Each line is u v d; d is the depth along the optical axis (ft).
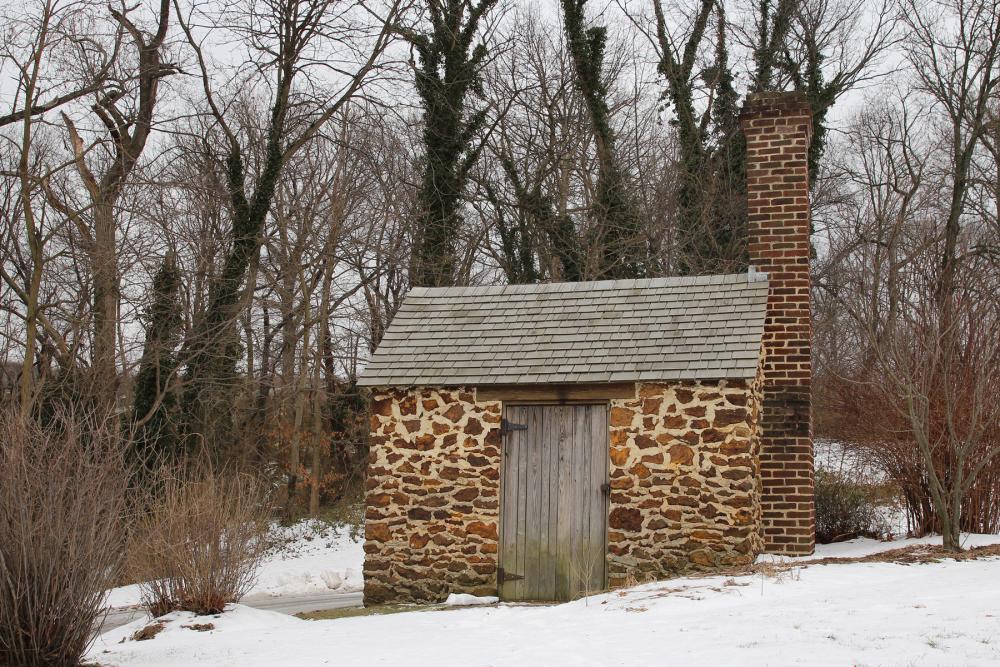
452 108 92.99
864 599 32.65
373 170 99.91
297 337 103.65
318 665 29.60
